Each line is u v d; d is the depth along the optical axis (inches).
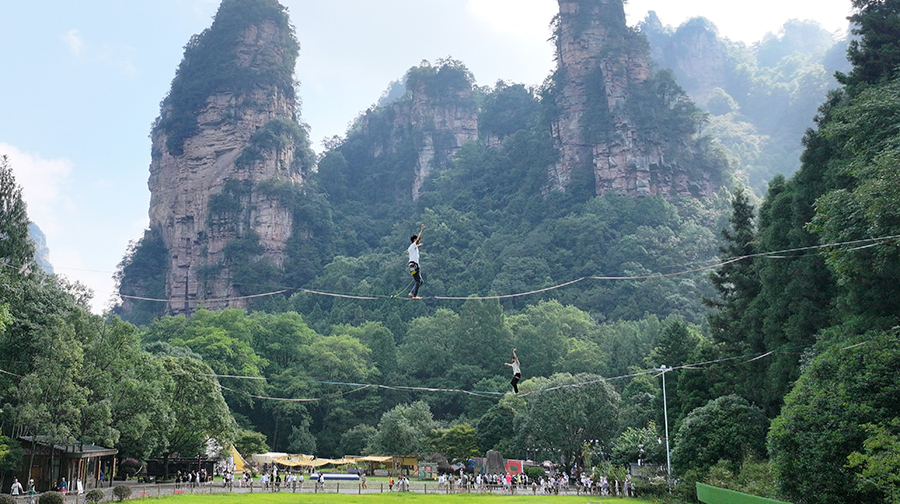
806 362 1955.0
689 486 2236.7
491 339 6402.6
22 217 2657.5
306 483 3277.6
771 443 1563.7
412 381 6107.3
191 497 2329.0
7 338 2409.0
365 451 4773.6
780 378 2196.1
